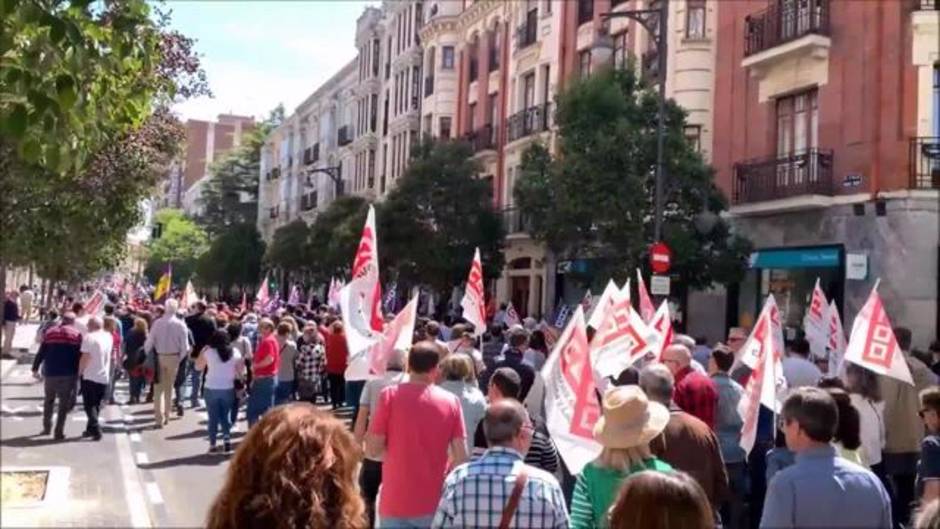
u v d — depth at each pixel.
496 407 4.56
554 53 32.56
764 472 8.87
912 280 18.38
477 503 4.32
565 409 5.57
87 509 9.14
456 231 31.14
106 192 16.56
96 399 13.87
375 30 56.41
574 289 29.48
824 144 20.53
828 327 12.60
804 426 4.34
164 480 11.30
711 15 24.44
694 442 6.17
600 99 19.59
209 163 107.38
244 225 69.81
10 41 5.55
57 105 5.50
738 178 22.50
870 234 19.09
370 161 55.75
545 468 7.11
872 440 8.16
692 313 23.59
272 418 2.92
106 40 6.35
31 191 13.19
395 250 31.02
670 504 3.54
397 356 8.71
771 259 21.42
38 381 18.81
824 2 20.59
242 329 18.59
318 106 69.62
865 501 4.23
